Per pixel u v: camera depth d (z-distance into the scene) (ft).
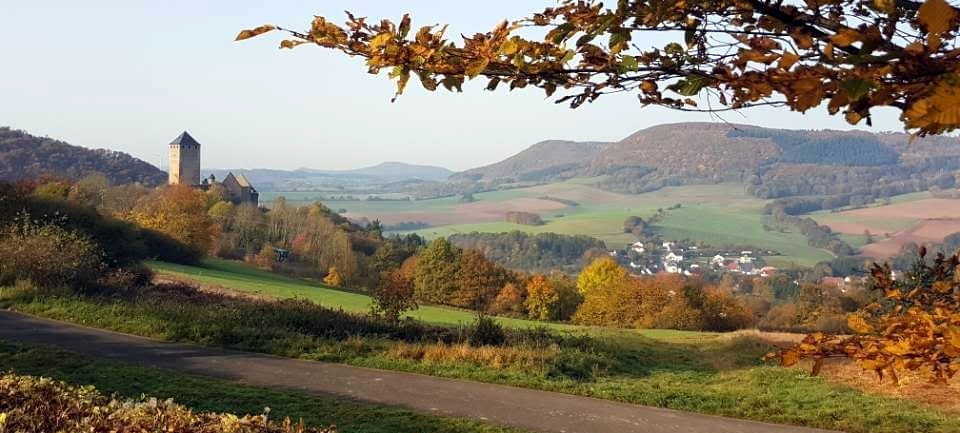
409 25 8.32
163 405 23.66
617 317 187.32
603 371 65.21
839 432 48.78
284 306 78.02
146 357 56.03
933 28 5.48
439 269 222.89
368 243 321.93
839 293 160.04
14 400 22.18
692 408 52.75
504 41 8.13
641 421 48.34
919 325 8.01
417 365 59.82
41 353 52.90
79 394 24.29
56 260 79.56
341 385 52.54
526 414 48.08
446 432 42.88
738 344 91.50
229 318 69.21
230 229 305.32
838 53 6.51
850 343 8.25
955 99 5.28
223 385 49.29
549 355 65.26
